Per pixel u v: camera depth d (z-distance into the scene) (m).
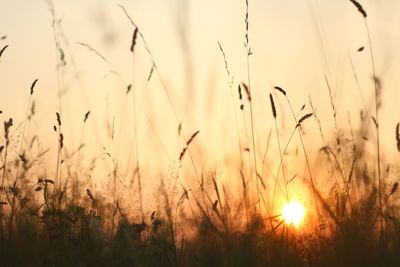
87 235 1.88
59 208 1.95
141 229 1.90
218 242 1.83
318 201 1.92
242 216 1.88
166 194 1.94
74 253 1.88
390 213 1.86
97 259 1.86
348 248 1.73
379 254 1.71
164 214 1.92
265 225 1.89
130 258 1.85
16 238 1.92
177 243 1.91
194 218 1.90
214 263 1.79
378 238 1.78
